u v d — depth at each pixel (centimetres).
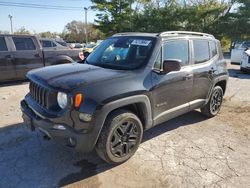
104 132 319
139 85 348
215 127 498
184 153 389
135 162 359
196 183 317
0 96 694
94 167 344
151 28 3148
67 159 362
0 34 795
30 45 846
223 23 3086
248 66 1177
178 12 3122
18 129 459
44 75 347
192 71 449
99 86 311
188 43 453
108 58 411
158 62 387
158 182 316
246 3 2986
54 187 302
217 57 536
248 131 483
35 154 373
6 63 794
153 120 383
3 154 371
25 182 309
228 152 398
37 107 333
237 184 317
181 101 438
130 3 3375
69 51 934
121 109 341
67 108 296
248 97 738
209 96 516
